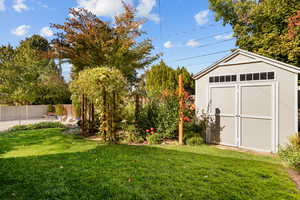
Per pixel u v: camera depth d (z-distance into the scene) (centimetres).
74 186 230
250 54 519
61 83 1733
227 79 566
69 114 1398
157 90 680
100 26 792
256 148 508
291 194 224
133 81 1051
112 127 534
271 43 792
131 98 643
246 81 529
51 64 1806
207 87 612
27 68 1424
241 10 930
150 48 934
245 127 530
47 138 585
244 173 294
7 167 294
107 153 392
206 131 610
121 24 833
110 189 223
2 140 553
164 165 320
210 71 607
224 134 571
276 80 479
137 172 281
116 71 545
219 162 352
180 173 283
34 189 220
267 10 801
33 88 1459
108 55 818
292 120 455
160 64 1421
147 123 613
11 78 1356
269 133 488
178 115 571
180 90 583
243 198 211
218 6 996
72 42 772
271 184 254
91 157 358
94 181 245
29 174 265
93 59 820
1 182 238
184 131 611
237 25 955
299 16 636
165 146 515
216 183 250
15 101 1466
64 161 330
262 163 366
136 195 210
